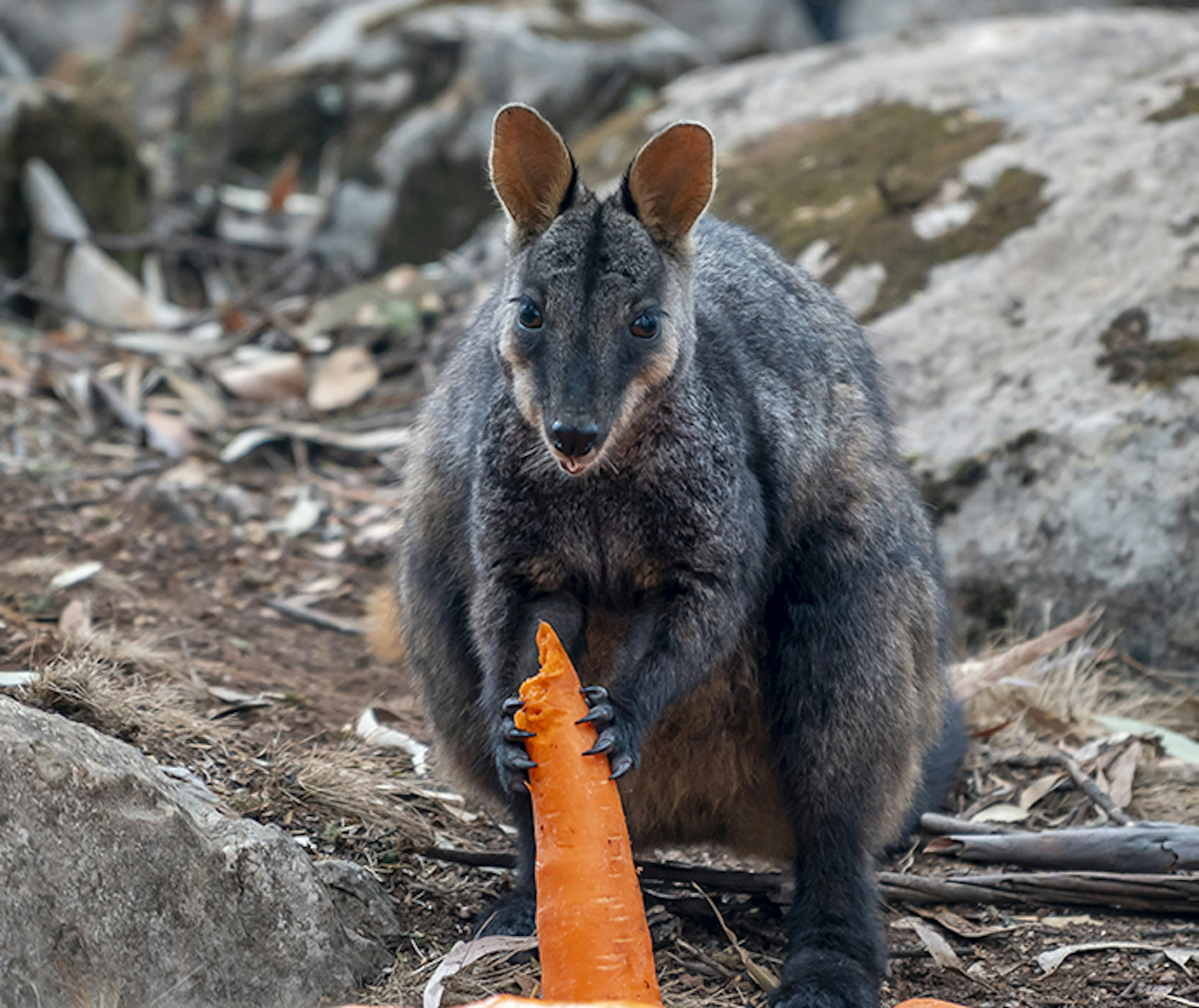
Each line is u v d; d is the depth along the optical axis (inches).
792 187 619.2
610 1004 223.1
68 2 1262.3
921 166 589.3
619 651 300.4
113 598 448.5
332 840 323.9
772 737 318.7
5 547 478.9
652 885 338.3
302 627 468.4
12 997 230.4
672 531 287.7
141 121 982.4
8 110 741.3
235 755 346.3
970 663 436.1
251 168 919.0
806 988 283.7
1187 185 540.1
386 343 663.1
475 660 323.3
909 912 328.2
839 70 692.1
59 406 597.6
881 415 346.9
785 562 319.6
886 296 545.0
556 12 910.4
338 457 586.9
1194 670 463.2
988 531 481.7
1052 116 598.2
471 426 311.6
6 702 257.0
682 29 1155.3
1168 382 484.4
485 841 348.2
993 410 497.0
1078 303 517.7
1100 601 467.8
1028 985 297.3
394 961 289.9
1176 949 305.0
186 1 1106.7
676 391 284.8
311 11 1074.1
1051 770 392.8
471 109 840.9
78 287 708.0
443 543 329.4
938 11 1315.2
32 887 239.0
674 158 286.2
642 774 325.1
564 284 279.3
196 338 679.1
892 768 318.0
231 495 535.8
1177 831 332.8
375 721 392.5
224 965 258.8
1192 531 464.1
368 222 818.8
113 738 300.8
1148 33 665.6
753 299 327.0
